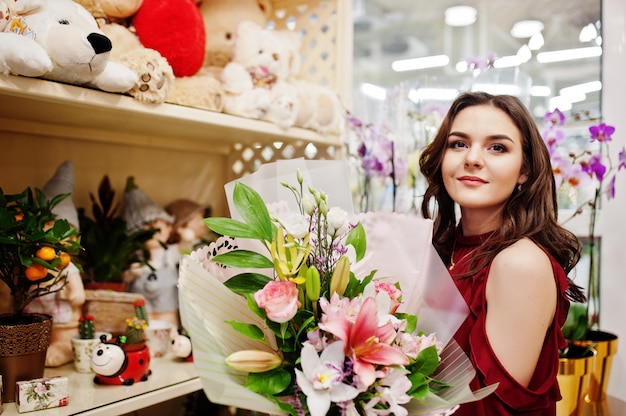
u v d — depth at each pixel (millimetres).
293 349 688
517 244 883
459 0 2174
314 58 1775
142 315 1240
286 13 1835
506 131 916
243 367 655
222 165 1840
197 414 1519
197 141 1702
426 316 796
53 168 1367
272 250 689
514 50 2049
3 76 868
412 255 796
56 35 916
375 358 639
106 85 997
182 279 732
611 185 1336
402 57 2691
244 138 1594
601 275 1568
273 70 1469
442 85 1517
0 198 969
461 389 709
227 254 726
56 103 1014
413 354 697
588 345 1296
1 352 950
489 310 863
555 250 925
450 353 769
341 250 737
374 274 778
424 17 2479
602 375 1348
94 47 917
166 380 1140
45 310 1134
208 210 1541
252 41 1455
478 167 918
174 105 1159
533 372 848
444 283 783
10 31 906
